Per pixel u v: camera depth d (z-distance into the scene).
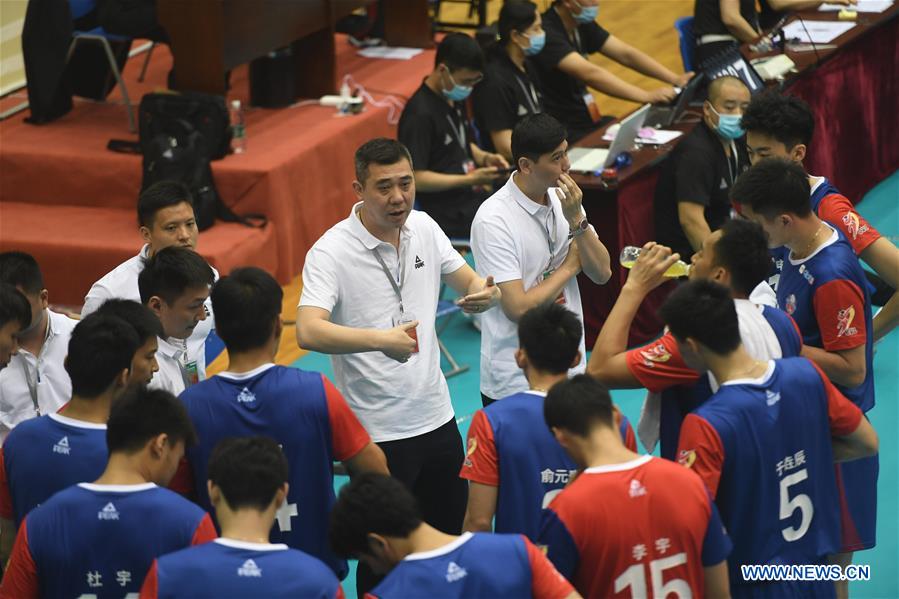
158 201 11.42
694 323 8.02
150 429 7.61
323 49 23.42
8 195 20.58
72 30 21.22
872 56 22.56
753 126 11.72
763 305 8.97
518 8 18.55
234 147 20.48
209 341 12.60
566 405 7.46
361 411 10.82
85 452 8.22
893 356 17.17
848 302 9.69
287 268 20.14
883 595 11.98
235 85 24.56
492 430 8.54
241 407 8.54
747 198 9.74
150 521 7.50
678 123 19.12
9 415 10.54
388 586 6.84
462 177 17.02
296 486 8.69
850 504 10.29
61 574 7.57
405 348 9.96
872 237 10.91
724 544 7.55
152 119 19.59
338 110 22.80
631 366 8.88
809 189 9.72
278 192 19.67
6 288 9.54
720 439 7.87
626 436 8.53
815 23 22.80
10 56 24.19
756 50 21.66
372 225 10.68
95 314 8.55
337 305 10.80
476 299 10.62
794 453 8.16
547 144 11.58
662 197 16.80
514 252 11.90
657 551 7.32
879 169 23.25
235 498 7.15
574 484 7.41
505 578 6.89
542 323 8.49
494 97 18.69
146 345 8.88
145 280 9.84
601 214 16.89
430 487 11.25
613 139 17.67
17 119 22.20
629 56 21.03
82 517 7.52
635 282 9.41
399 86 24.38
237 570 6.95
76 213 19.98
